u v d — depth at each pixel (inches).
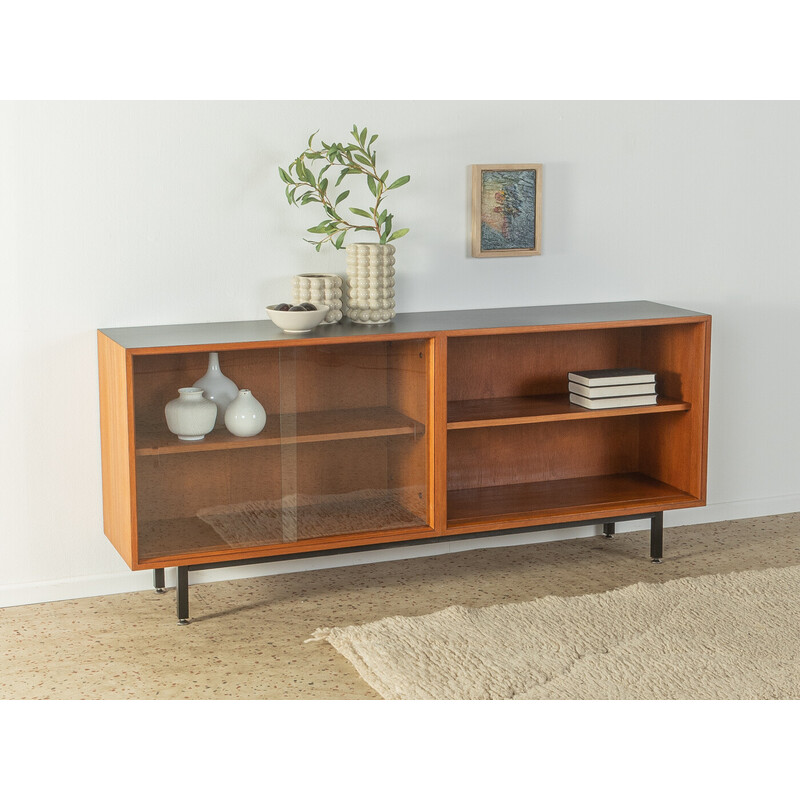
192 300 156.4
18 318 148.5
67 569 156.7
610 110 175.2
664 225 181.6
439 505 155.9
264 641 143.6
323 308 149.7
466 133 167.5
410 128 164.2
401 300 168.1
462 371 169.6
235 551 146.6
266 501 147.9
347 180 161.5
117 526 148.3
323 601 157.2
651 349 177.6
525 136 170.9
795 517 196.2
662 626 145.9
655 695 126.3
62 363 151.6
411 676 131.0
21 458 151.8
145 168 151.4
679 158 180.7
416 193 166.2
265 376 145.6
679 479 174.7
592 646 139.9
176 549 143.9
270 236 159.0
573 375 169.0
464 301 171.8
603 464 183.0
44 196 147.1
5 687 129.7
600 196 176.9
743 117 183.6
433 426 154.0
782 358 193.6
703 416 168.2
